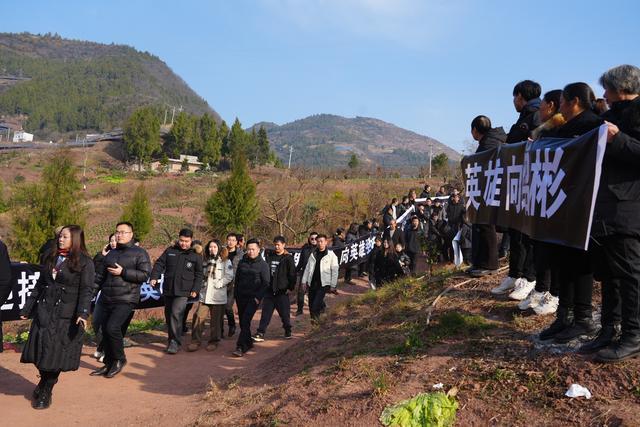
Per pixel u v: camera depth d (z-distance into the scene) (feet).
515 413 12.25
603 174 12.50
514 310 18.10
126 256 23.79
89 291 19.08
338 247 54.85
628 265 12.31
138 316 41.39
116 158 335.47
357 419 13.58
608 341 13.08
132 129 302.45
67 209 61.46
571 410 11.73
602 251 12.95
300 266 35.88
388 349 17.47
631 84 12.41
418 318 19.57
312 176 149.18
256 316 42.96
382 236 48.75
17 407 18.93
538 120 18.19
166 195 164.04
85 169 252.01
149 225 97.91
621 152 11.80
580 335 14.33
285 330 33.22
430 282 24.61
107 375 23.32
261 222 90.99
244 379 20.93
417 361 15.78
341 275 62.08
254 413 15.94
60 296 18.89
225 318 41.83
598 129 12.34
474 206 21.33
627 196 12.09
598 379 12.29
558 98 15.72
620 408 11.27
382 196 111.65
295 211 93.40
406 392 14.11
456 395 13.39
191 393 20.84
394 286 27.68
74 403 19.71
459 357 15.38
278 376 19.62
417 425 12.68
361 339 19.79
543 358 13.78
